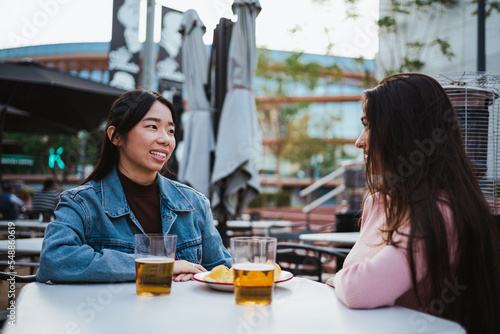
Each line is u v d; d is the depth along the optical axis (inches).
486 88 75.7
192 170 153.8
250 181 143.2
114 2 254.8
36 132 283.6
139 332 31.2
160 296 42.8
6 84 199.3
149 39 241.8
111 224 56.4
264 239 40.4
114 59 254.2
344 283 39.9
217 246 65.5
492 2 164.7
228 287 44.2
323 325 33.7
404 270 40.0
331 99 1124.5
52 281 47.9
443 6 197.3
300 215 462.0
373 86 52.8
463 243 43.1
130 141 57.6
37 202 220.7
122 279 47.6
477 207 44.8
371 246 47.5
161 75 220.8
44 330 31.2
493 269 44.4
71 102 220.4
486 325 43.9
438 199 43.0
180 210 61.1
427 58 208.1
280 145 832.9
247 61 147.1
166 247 43.1
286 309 38.7
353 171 266.1
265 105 755.4
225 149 140.9
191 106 161.3
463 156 47.3
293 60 368.8
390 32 232.8
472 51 179.5
